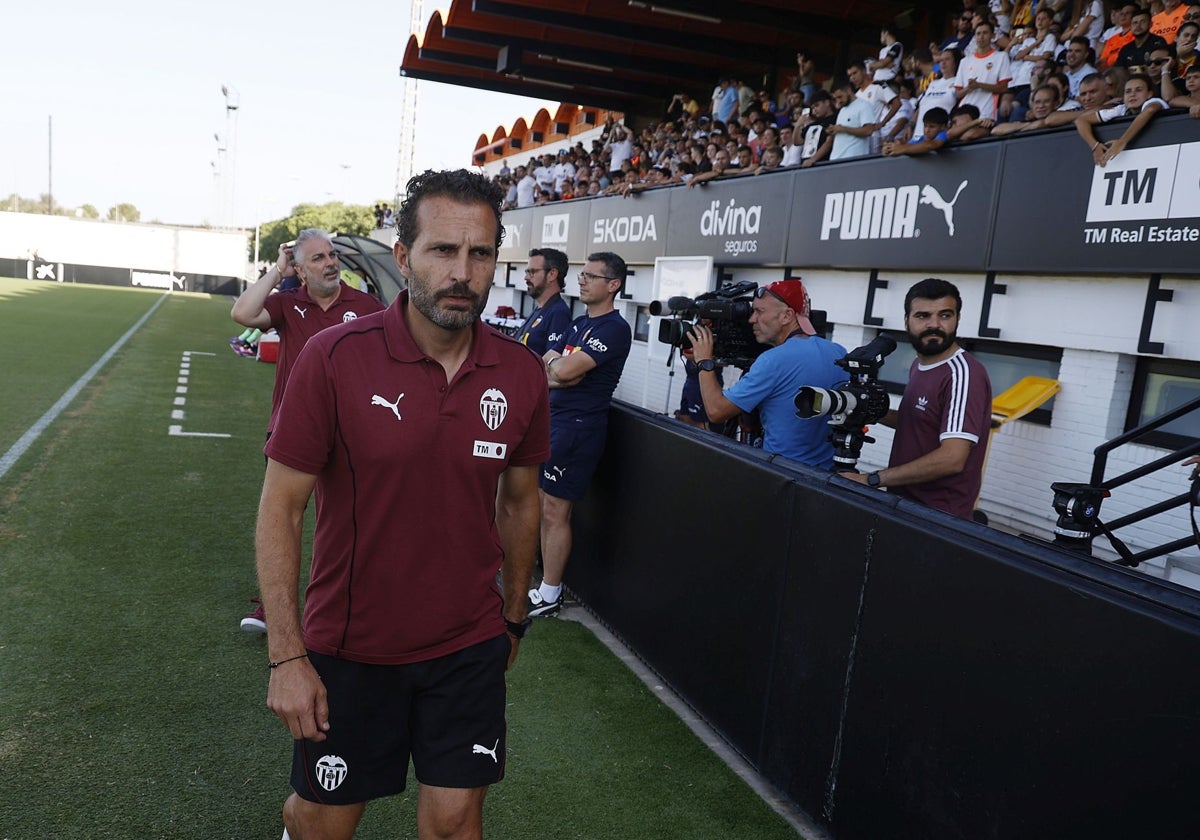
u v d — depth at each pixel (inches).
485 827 101.9
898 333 276.2
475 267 67.1
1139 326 200.2
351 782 72.7
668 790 112.4
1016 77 244.1
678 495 139.6
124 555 186.7
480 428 70.5
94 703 124.3
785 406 139.9
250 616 150.5
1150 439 205.9
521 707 133.0
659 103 609.9
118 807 100.8
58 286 1355.8
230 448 299.1
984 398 127.3
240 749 115.3
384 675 72.3
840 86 410.0
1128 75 205.6
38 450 275.3
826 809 102.0
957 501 129.0
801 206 301.9
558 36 506.6
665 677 143.3
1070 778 71.3
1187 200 175.3
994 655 78.7
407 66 633.6
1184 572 150.9
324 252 150.6
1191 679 62.1
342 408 67.4
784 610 110.3
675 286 387.2
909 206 250.2
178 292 1610.5
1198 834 61.6
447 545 71.2
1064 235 202.8
